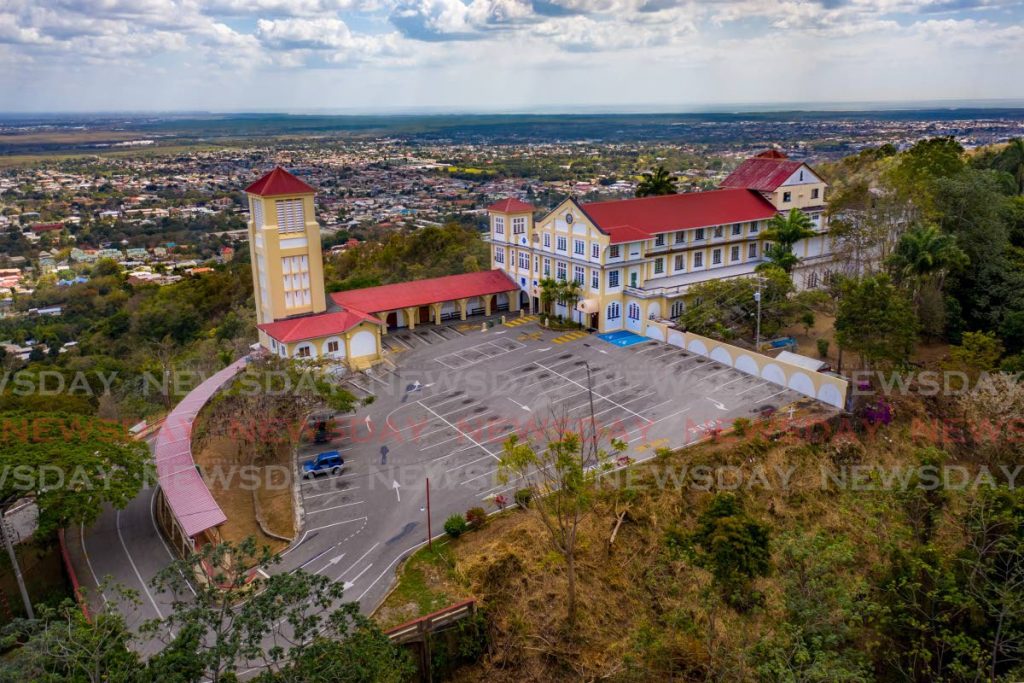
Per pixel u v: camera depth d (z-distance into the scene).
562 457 44.19
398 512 53.75
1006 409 59.62
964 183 82.31
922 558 44.50
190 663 30.11
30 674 30.78
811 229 95.75
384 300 89.94
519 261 98.19
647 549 50.78
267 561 34.47
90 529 57.41
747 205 96.25
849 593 39.47
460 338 88.00
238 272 140.62
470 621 44.84
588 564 49.22
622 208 88.69
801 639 36.19
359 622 34.09
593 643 45.41
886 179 90.75
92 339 121.94
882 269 82.19
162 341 118.88
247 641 31.39
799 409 64.19
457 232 136.75
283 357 72.88
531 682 44.00
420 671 43.47
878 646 43.31
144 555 53.59
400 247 135.75
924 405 64.81
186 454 58.38
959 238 79.94
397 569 47.97
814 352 75.62
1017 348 73.69
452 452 61.38
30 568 52.38
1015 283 76.25
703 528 42.59
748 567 39.84
